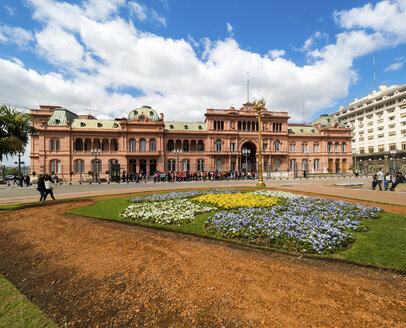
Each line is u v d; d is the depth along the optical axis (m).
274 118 50.59
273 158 50.03
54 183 31.61
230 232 6.50
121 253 5.36
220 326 2.82
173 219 8.27
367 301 3.29
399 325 2.77
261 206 9.86
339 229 6.41
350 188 19.14
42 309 3.31
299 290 3.60
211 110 48.28
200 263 4.70
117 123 46.97
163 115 48.00
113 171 35.19
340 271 4.25
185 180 36.38
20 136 10.48
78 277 4.25
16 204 12.42
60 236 6.79
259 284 3.81
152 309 3.21
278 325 2.81
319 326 2.77
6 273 4.52
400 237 5.73
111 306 3.32
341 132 55.25
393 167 29.91
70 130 41.72
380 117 63.78
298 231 6.16
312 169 52.88
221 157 48.22
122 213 9.84
